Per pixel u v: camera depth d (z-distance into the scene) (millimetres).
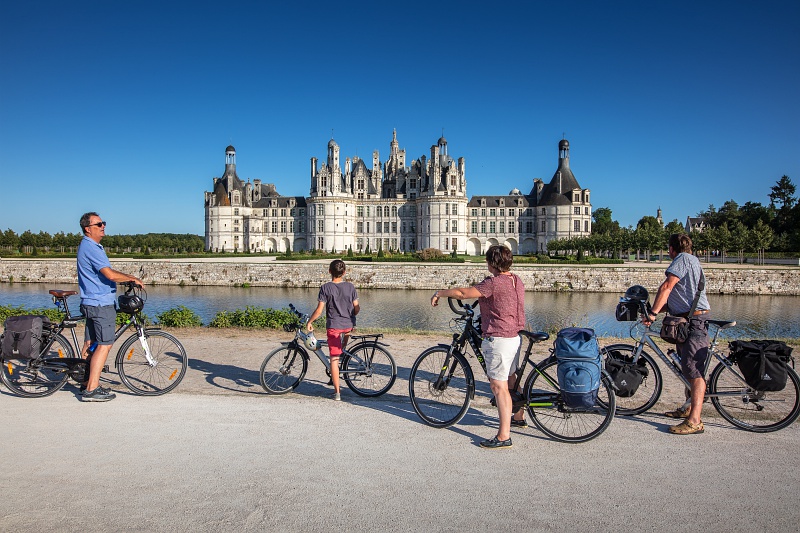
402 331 17219
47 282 72938
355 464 6434
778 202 126438
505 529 4992
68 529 4953
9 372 9250
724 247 85938
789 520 5184
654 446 7074
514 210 141375
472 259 93750
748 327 37594
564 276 62594
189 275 69875
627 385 7719
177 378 9570
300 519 5141
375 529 4965
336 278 9391
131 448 6883
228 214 148500
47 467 6301
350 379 9664
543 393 7586
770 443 7184
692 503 5508
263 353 13320
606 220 173500
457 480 6020
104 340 8914
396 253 113438
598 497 5633
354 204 143375
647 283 61594
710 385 8016
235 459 6555
